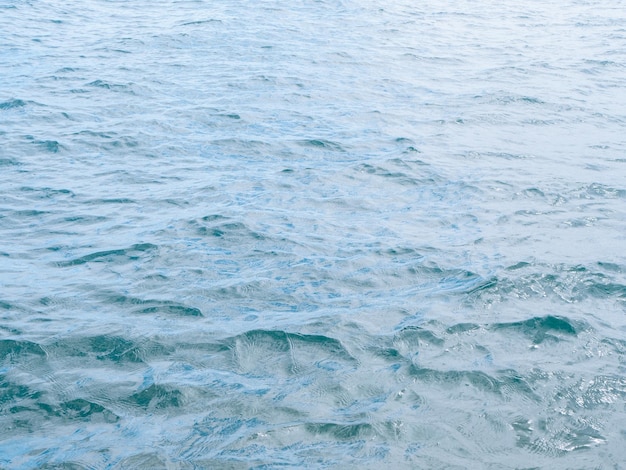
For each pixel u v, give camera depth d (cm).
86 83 1705
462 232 959
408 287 816
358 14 2575
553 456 557
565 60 1975
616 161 1223
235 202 1064
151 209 1046
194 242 936
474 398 622
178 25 2328
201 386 642
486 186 1114
